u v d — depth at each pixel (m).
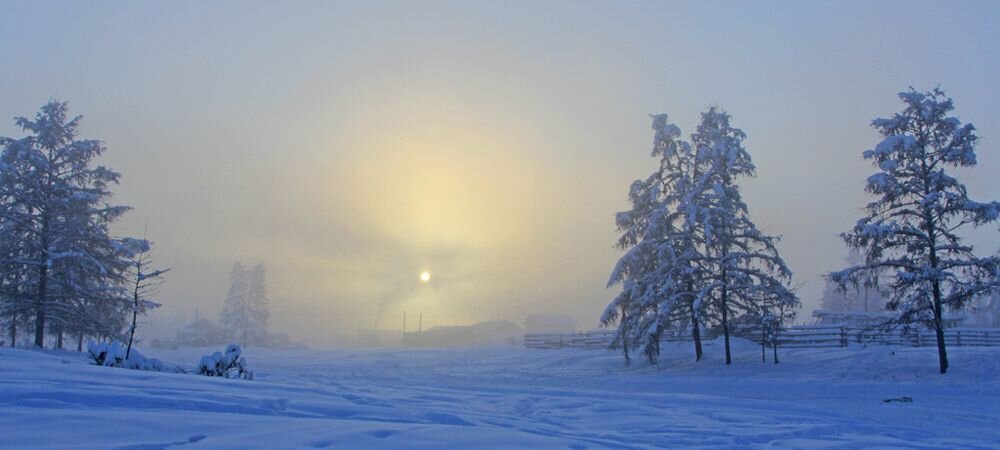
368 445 7.33
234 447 6.88
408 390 16.45
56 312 34.16
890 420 14.99
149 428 7.47
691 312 33.34
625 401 16.20
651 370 33.50
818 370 29.73
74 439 6.78
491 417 11.55
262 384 12.95
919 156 28.36
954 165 28.03
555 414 13.26
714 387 24.80
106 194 36.25
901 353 31.06
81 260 34.00
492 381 26.69
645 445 9.70
